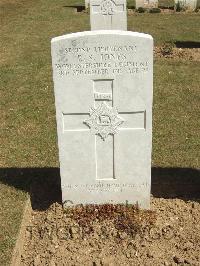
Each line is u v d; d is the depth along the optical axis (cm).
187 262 160
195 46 436
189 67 367
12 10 596
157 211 185
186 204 190
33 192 204
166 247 167
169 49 399
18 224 182
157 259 162
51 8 605
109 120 172
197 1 646
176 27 512
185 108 291
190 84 331
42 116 282
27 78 347
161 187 206
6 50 423
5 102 303
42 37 469
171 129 263
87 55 161
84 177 183
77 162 179
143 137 174
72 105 169
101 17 430
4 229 179
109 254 164
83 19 545
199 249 165
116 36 157
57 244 169
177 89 322
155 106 294
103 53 160
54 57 161
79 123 173
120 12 426
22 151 240
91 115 171
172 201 193
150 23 532
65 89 166
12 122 274
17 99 308
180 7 596
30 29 502
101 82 166
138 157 178
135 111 170
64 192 185
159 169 221
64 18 551
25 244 174
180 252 165
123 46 159
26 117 281
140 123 172
